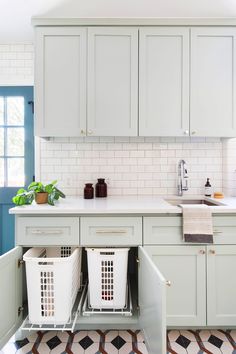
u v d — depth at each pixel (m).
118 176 2.32
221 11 1.90
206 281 1.69
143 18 1.94
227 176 2.24
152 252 1.68
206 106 1.97
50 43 1.94
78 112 1.95
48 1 1.78
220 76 1.97
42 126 1.95
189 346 1.62
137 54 1.95
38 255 1.79
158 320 1.18
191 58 1.96
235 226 1.69
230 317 1.69
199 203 2.26
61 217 1.66
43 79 1.94
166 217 1.68
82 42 1.94
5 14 1.92
